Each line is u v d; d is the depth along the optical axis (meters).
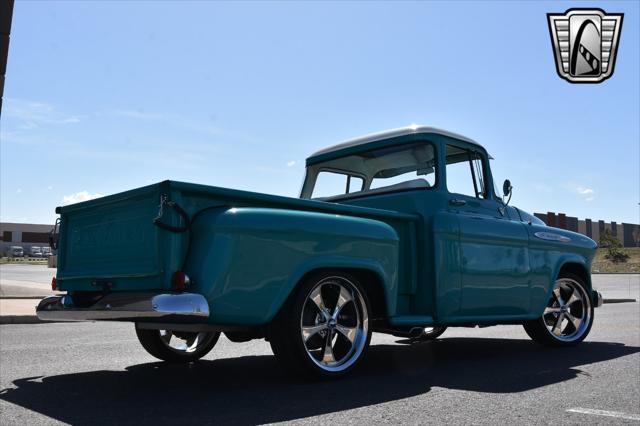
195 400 3.74
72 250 4.71
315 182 6.47
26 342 7.00
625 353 6.02
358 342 4.50
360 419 3.28
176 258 3.71
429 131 5.60
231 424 3.16
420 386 4.20
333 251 4.27
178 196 3.75
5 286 17.39
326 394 3.90
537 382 4.39
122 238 4.11
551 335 6.42
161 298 3.54
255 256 3.86
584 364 5.27
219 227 3.75
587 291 6.84
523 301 5.93
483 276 5.51
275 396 3.84
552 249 6.36
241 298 3.79
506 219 6.07
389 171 5.82
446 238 5.22
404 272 5.14
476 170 5.97
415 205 5.33
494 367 5.09
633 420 3.32
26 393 4.01
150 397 3.85
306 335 4.21
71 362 5.44
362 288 4.49
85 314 4.06
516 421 3.28
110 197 4.18
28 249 94.38
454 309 5.22
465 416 3.37
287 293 3.97
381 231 4.65
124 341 7.10
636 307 13.88
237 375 4.68
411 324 4.85
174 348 5.33
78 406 3.61
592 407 3.61
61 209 4.82
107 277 4.20
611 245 59.09
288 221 4.04
